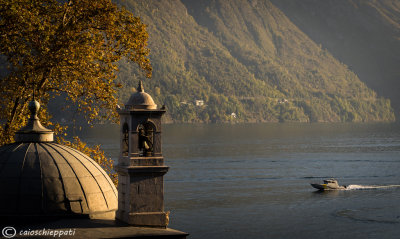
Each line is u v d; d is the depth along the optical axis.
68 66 31.12
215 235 78.31
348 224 85.50
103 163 34.81
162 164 19.08
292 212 95.62
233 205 101.81
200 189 121.56
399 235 77.69
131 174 18.78
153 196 19.05
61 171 20.48
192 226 83.88
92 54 30.88
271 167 168.62
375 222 86.75
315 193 117.94
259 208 99.06
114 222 19.44
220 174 149.38
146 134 19.53
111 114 33.38
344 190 123.06
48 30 29.75
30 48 29.94
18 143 21.39
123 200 19.48
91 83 32.03
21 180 19.77
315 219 89.62
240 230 81.56
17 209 19.34
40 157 20.61
